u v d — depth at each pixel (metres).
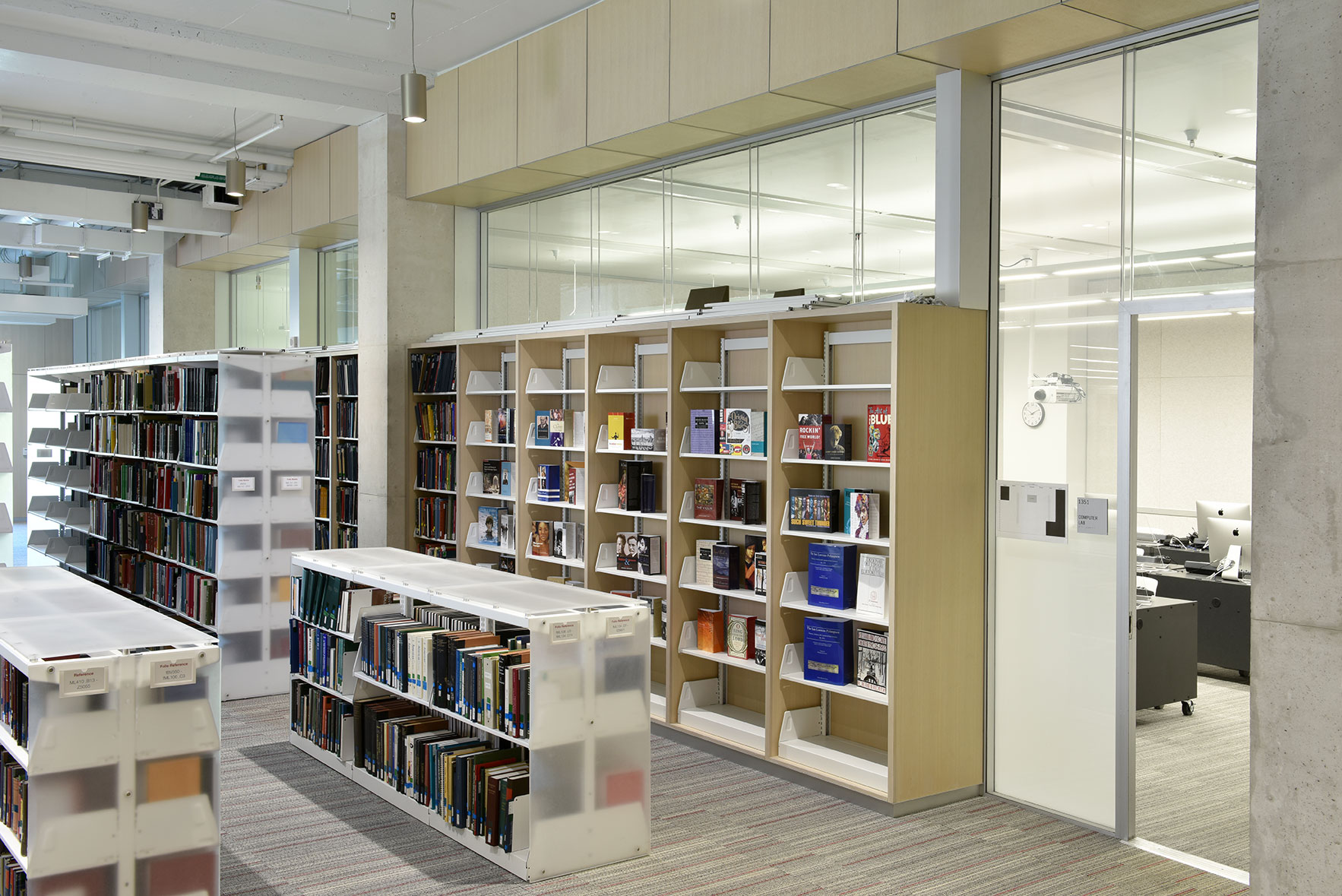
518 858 4.68
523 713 4.70
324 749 6.33
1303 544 3.62
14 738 4.05
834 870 4.82
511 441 8.41
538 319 9.03
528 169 8.02
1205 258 4.82
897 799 5.47
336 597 6.30
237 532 7.87
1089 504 5.33
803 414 6.14
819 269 6.57
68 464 12.58
